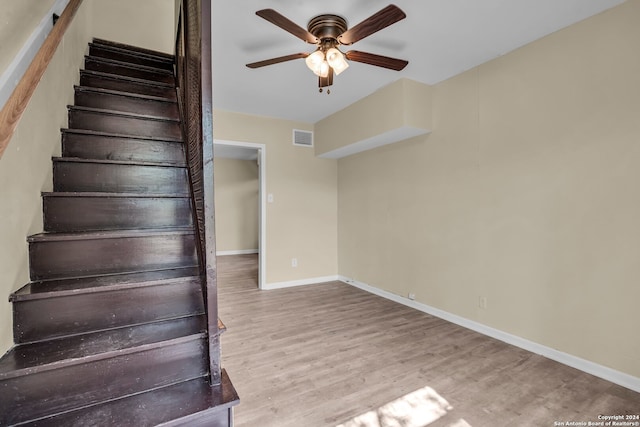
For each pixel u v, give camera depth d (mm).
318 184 4906
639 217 1928
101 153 1838
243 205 7980
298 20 2182
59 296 1139
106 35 3234
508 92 2635
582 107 2178
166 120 2133
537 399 1873
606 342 2072
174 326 1227
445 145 3199
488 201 2807
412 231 3645
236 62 2811
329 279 5008
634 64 1940
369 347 2600
